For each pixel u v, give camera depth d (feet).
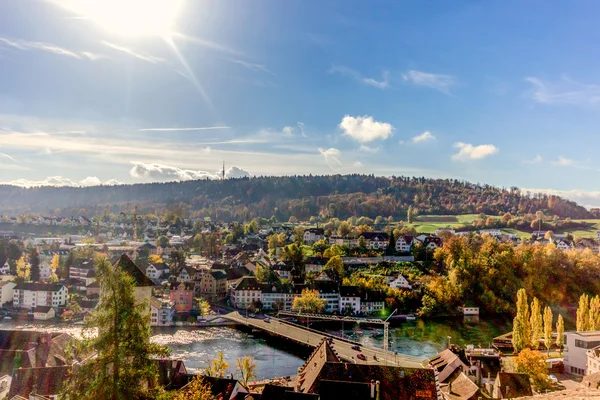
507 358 436.76
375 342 548.31
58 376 277.85
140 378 119.44
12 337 360.89
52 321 616.39
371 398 234.79
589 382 329.72
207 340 551.18
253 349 516.32
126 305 118.62
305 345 517.55
